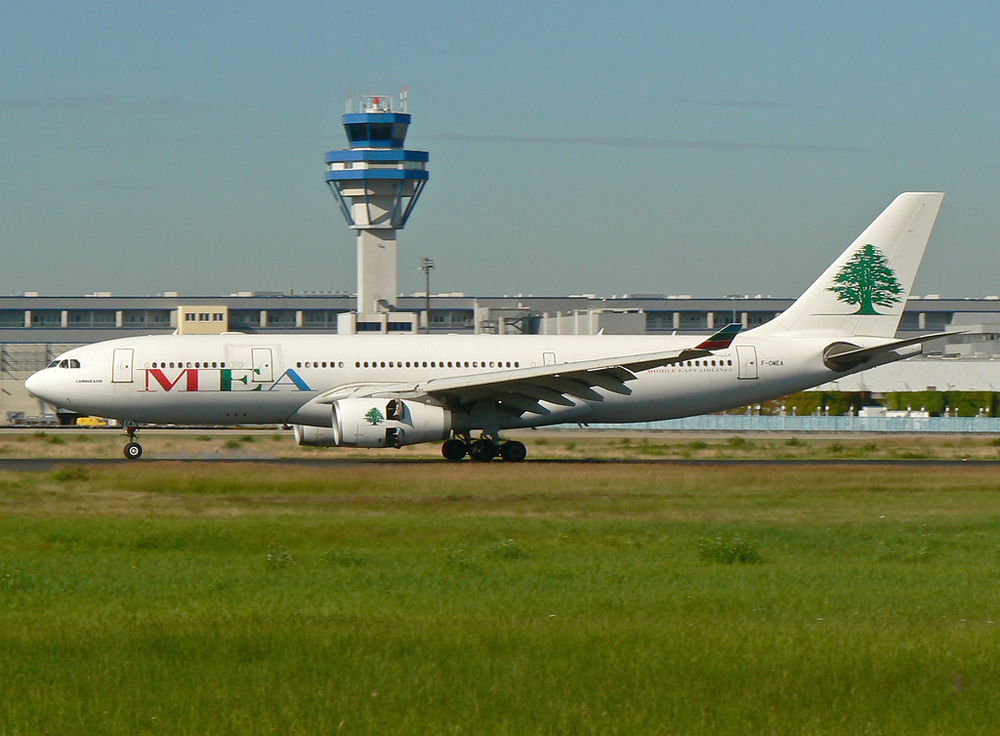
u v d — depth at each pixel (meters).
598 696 46.97
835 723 44.44
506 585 71.88
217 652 53.06
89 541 91.38
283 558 79.81
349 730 42.94
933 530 103.62
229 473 143.25
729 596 68.75
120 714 44.22
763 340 189.38
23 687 47.59
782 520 110.88
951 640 56.69
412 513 114.12
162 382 173.00
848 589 71.94
